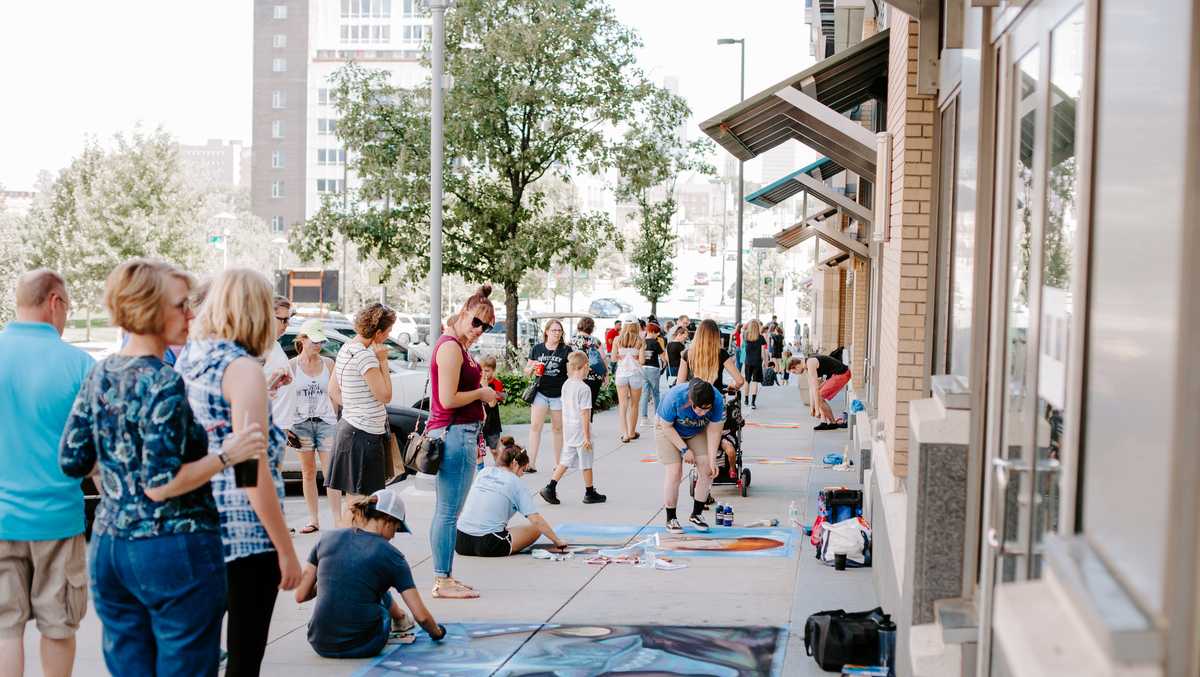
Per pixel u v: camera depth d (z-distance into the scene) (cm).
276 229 14062
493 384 1297
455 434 808
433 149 1584
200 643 431
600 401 2578
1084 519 262
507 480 977
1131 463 220
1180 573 189
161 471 421
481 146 2889
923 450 486
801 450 1759
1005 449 410
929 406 519
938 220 755
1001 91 438
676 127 3050
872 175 1295
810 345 4612
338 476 991
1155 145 217
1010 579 381
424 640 712
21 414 530
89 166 5534
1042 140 353
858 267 2716
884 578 741
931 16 736
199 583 429
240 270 479
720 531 1088
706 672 645
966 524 483
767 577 890
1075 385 275
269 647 697
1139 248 224
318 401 1062
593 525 1123
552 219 3038
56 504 536
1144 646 166
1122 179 239
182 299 444
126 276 432
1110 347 243
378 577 674
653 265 4025
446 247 3005
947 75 672
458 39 2958
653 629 736
